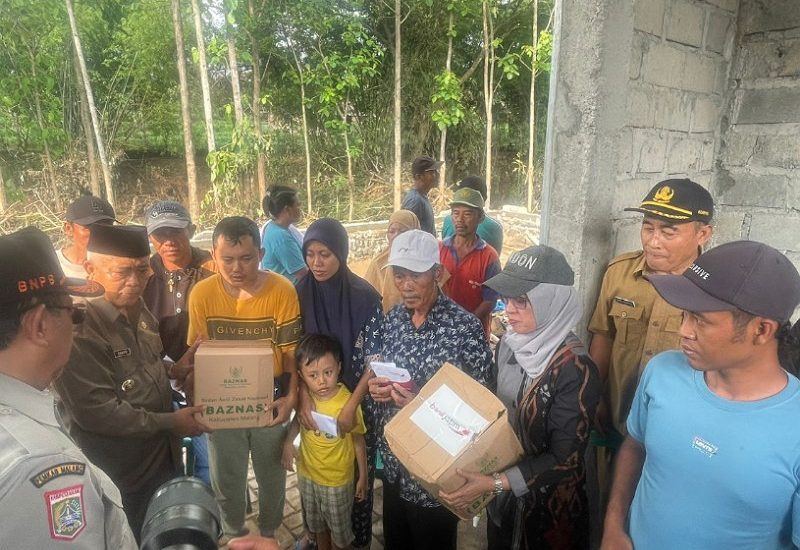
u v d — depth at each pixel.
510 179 14.12
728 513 1.18
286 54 10.69
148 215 2.98
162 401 2.09
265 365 2.15
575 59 2.15
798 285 1.12
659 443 1.31
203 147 12.78
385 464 2.19
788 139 2.51
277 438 2.53
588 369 1.71
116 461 1.95
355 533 2.57
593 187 2.21
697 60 2.49
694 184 1.96
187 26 10.38
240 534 2.68
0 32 8.45
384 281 3.39
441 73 11.90
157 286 2.98
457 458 1.64
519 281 1.74
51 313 1.07
